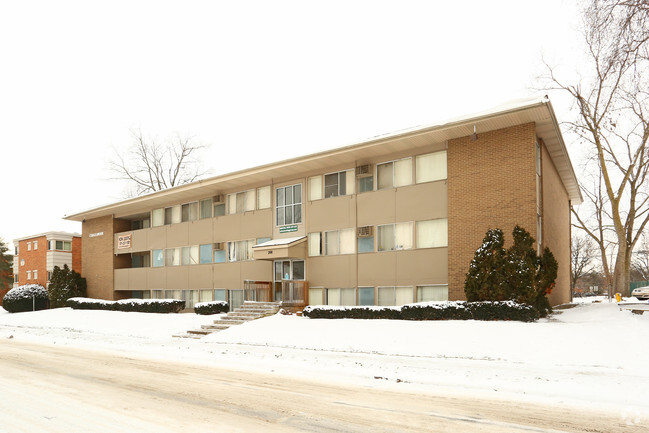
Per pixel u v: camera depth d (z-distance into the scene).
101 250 39.09
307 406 7.92
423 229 20.97
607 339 12.82
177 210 33.12
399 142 20.75
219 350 16.22
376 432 6.39
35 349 17.44
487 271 17.50
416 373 11.00
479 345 13.65
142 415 7.34
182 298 32.09
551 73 29.23
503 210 18.66
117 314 30.64
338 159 23.34
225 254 29.30
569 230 32.25
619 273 31.62
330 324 18.95
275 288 26.19
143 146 53.41
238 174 26.56
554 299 23.75
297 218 25.55
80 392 9.23
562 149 22.12
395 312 19.17
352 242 23.20
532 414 7.29
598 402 8.01
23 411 7.63
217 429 6.52
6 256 57.53
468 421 6.91
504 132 18.98
